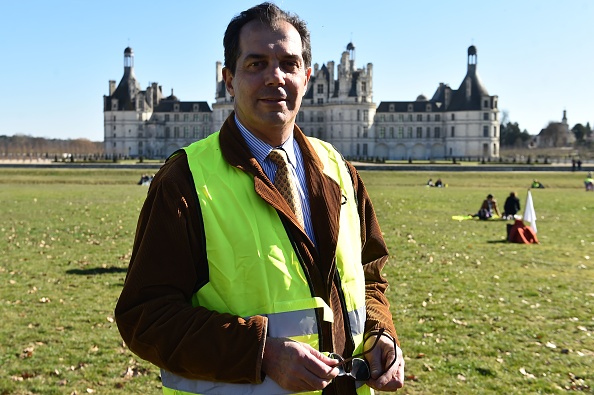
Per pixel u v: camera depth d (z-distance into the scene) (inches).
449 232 858.1
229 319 106.7
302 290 112.0
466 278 526.0
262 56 119.0
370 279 139.1
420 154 5787.4
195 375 107.8
